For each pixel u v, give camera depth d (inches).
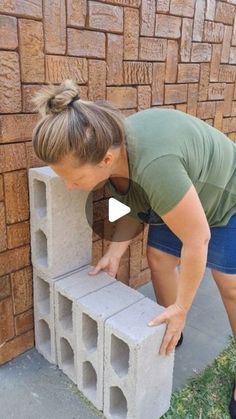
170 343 48.3
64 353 60.4
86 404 55.7
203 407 55.9
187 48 74.4
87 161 38.0
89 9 54.7
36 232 56.7
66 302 57.8
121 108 64.9
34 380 59.3
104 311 49.9
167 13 67.5
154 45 67.1
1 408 54.6
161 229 55.6
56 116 37.2
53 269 56.0
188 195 38.0
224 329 72.7
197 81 80.1
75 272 58.7
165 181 37.6
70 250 57.4
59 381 59.3
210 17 77.7
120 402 53.9
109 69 60.7
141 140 39.4
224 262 50.3
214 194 46.5
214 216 48.9
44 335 63.9
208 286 86.2
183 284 43.3
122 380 48.4
